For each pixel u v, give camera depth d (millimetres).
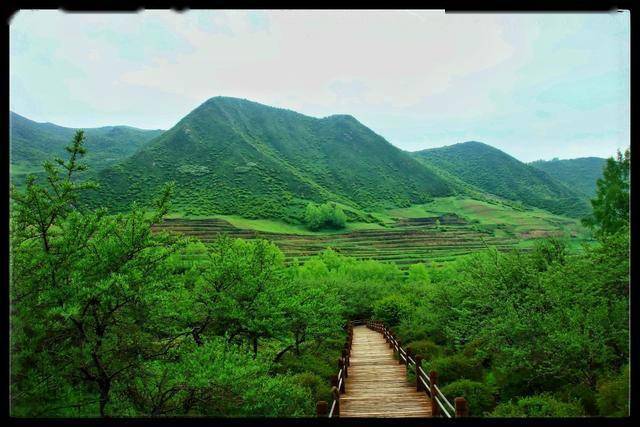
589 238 12492
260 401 8227
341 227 114562
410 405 10492
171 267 9422
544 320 10891
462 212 117000
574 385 9789
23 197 7430
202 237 77438
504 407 8812
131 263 8414
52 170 8039
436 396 9086
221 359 8289
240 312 12820
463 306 18641
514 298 12945
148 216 9070
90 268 8156
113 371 8023
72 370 7562
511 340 11547
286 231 102000
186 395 8016
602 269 10539
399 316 30141
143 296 8180
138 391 8125
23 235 7520
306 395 10281
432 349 18141
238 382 8031
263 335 14094
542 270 14891
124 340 8344
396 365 16531
